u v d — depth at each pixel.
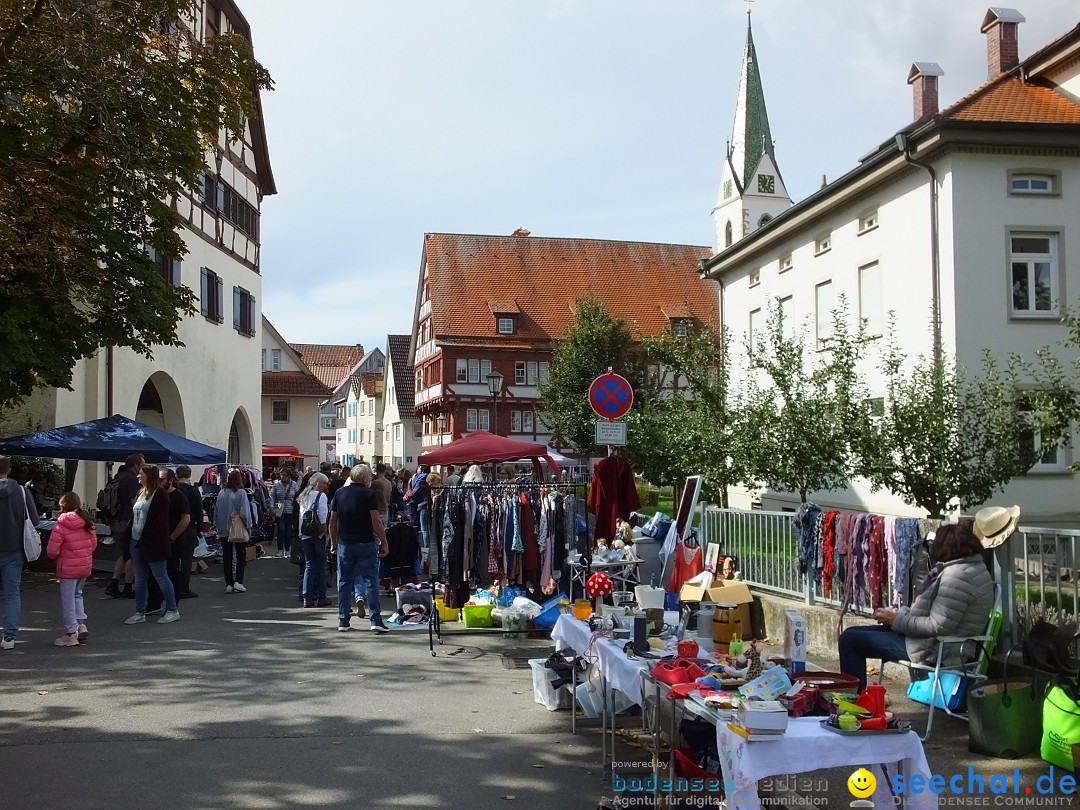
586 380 40.56
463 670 8.99
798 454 14.03
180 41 15.48
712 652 5.73
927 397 13.45
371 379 77.69
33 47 13.08
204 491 23.23
